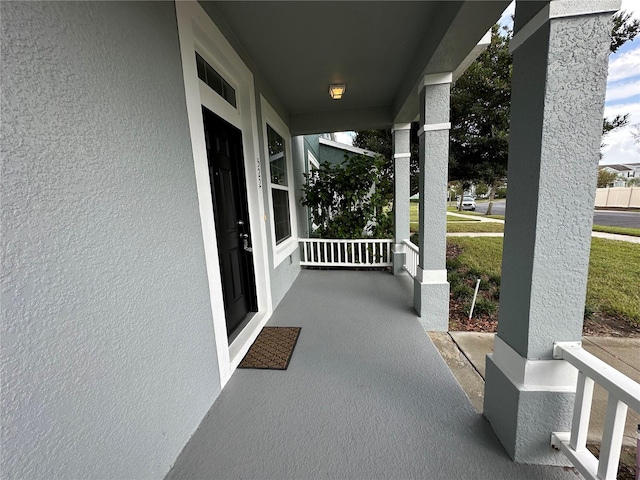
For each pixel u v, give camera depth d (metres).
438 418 1.60
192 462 1.35
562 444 1.26
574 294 1.21
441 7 2.04
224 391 1.87
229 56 2.25
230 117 2.51
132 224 1.13
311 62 2.92
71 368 0.85
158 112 1.32
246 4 2.01
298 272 4.97
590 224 1.17
